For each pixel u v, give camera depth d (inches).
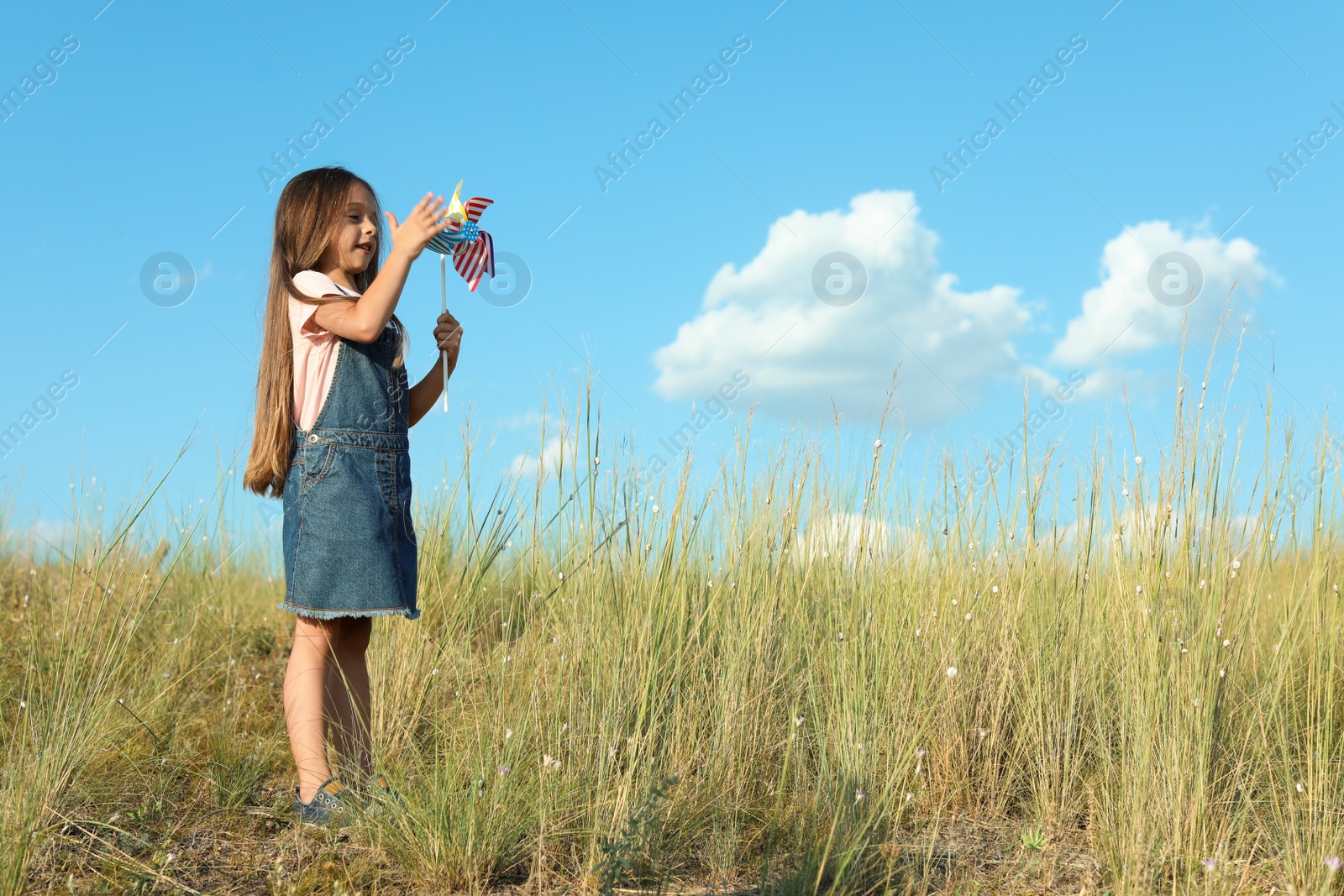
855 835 86.7
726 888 85.4
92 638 121.6
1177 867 86.3
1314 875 81.7
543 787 93.3
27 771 94.8
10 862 82.0
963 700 113.8
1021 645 124.3
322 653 102.4
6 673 131.2
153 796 104.6
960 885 85.4
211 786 108.4
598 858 86.0
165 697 129.6
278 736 125.6
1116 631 117.9
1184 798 91.3
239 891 84.9
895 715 109.0
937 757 110.1
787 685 120.0
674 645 118.7
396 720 122.6
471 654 143.3
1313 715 107.9
